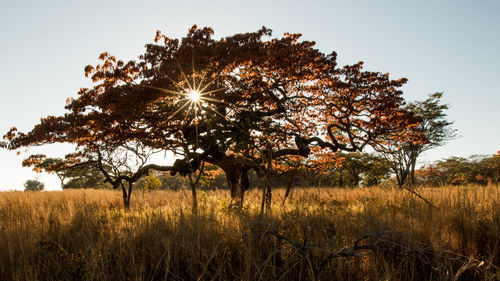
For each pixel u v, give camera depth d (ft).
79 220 20.22
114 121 34.71
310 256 13.07
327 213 20.26
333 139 43.11
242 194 27.81
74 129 36.99
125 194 42.98
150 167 42.06
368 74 39.01
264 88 37.55
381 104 40.24
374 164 106.42
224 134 34.12
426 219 16.80
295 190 28.91
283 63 35.81
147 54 31.83
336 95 42.09
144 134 35.53
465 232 15.12
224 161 37.14
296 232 15.87
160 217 18.98
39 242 15.14
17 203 34.99
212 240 15.56
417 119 41.60
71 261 12.97
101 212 26.20
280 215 19.20
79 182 102.12
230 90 35.24
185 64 30.78
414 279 11.91
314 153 48.62
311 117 47.60
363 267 12.59
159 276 12.84
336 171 102.83
